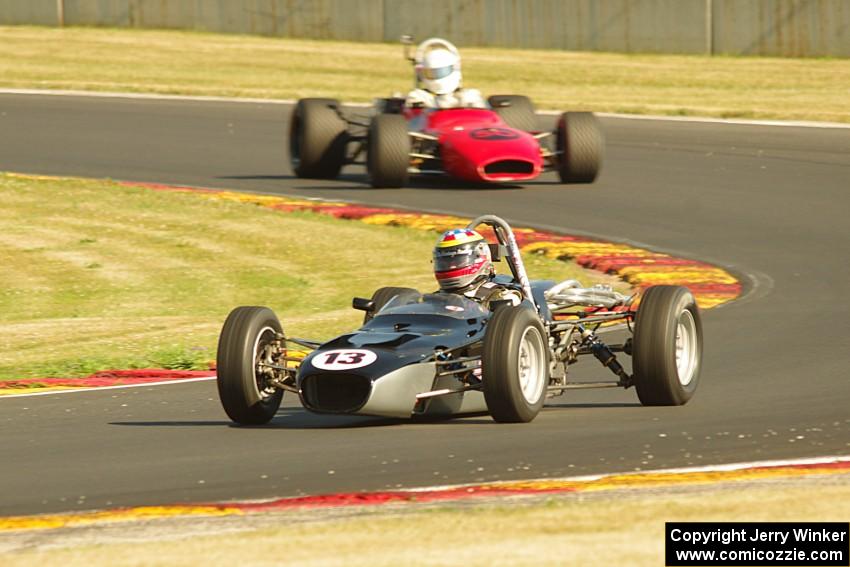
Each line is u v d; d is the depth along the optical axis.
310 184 90.56
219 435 34.34
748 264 64.50
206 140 109.12
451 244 36.75
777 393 38.56
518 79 139.38
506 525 22.36
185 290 65.56
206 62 149.00
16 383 44.06
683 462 29.30
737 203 79.88
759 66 141.62
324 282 66.06
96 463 31.23
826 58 143.75
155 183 92.75
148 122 117.12
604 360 38.09
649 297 36.66
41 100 127.88
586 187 85.81
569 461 29.53
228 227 78.44
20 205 85.12
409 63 151.12
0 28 165.38
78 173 96.69
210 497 27.33
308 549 21.22
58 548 22.88
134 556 21.33
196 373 45.84
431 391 33.75
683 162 94.12
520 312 33.75
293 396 42.53
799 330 49.53
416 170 85.19
